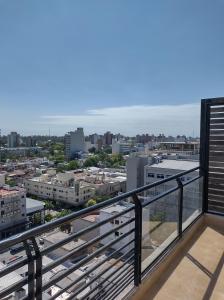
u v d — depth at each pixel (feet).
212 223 11.94
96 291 5.14
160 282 7.43
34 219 72.13
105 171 178.91
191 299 6.74
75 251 4.69
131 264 6.40
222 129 11.75
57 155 294.25
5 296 3.56
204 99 12.14
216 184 11.98
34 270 3.94
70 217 4.36
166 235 8.64
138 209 6.47
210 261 8.63
